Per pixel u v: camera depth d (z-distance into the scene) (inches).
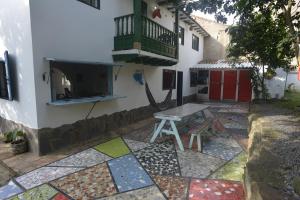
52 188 143.2
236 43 397.4
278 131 174.6
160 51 307.0
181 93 515.8
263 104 349.7
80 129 239.0
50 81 203.0
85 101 217.8
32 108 195.9
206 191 137.7
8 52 211.2
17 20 195.2
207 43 671.8
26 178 156.6
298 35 232.8
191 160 186.9
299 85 644.1
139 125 316.5
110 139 248.2
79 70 236.1
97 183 149.0
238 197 130.5
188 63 547.5
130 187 143.8
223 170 167.8
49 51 200.5
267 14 275.4
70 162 183.5
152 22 283.4
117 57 274.2
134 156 195.9
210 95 611.2
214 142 235.3
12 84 210.4
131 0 302.0
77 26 226.4
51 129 207.6
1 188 145.1
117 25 276.5
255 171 106.7
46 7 194.9
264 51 366.0
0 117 248.2
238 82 579.5
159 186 144.8
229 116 381.4
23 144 203.0
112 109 286.4
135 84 331.9
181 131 269.7
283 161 118.2
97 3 251.1
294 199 83.9
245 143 232.4
